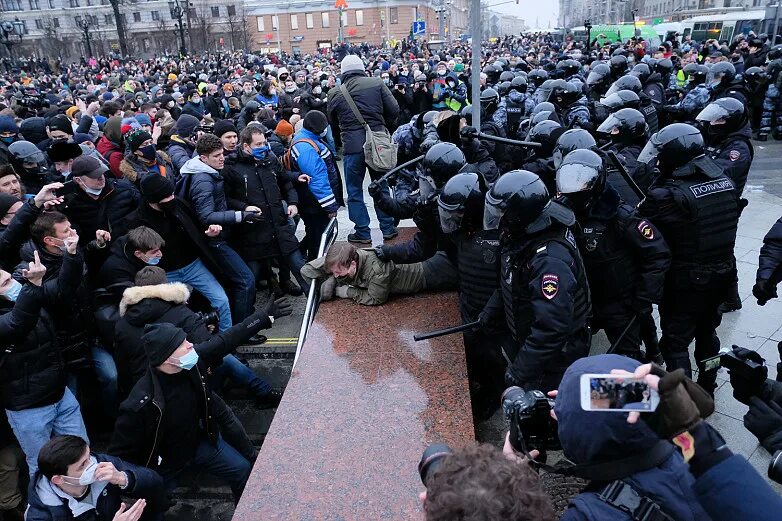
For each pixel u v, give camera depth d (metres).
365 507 2.47
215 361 3.44
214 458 3.54
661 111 8.45
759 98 12.38
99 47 59.03
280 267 6.09
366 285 4.23
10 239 3.87
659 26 34.34
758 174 9.86
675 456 1.44
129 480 3.08
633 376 1.37
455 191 3.29
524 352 2.74
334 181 6.20
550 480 2.41
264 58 33.53
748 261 6.40
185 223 4.58
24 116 9.28
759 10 28.69
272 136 7.37
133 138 4.84
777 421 1.92
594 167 3.18
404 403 3.10
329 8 66.56
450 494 1.29
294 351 5.18
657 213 3.66
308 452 2.80
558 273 2.66
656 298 3.38
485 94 7.04
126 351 3.64
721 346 4.89
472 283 3.52
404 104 12.80
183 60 30.95
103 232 4.22
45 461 2.90
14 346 3.55
